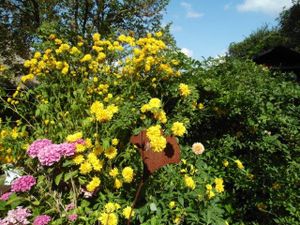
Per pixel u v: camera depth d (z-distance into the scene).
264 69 5.24
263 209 3.54
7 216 2.67
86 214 2.68
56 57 4.32
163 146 1.96
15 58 13.48
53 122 3.48
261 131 4.03
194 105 3.99
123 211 2.44
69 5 12.82
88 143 2.81
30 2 13.88
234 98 4.04
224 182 3.79
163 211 2.52
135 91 3.96
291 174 3.56
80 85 3.99
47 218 2.52
